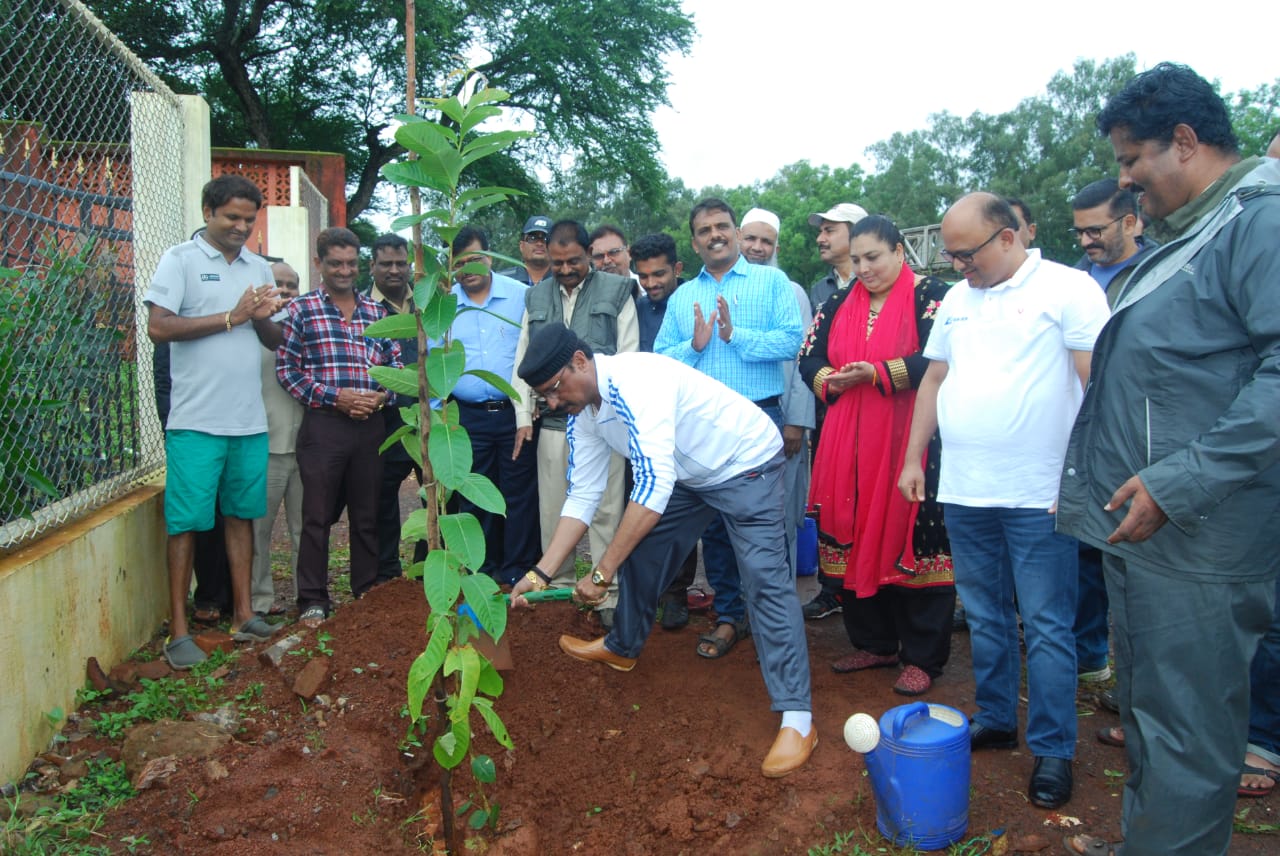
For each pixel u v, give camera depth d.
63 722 3.48
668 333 4.66
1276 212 2.13
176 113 5.27
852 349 3.88
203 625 4.75
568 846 3.10
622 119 24.80
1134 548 2.36
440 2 21.70
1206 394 2.27
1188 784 2.30
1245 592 2.26
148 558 4.45
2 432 3.46
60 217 4.07
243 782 3.00
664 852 3.00
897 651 4.16
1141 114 2.32
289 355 4.63
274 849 2.76
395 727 3.44
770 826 3.06
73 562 3.66
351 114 25.78
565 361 3.17
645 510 3.21
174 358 4.16
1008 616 3.36
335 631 3.98
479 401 5.00
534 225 6.34
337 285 4.73
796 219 52.19
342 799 3.00
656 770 3.43
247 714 3.52
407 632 3.98
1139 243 4.54
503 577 5.07
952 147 51.97
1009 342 3.09
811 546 5.66
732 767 3.36
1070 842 2.84
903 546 3.75
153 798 2.98
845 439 3.85
